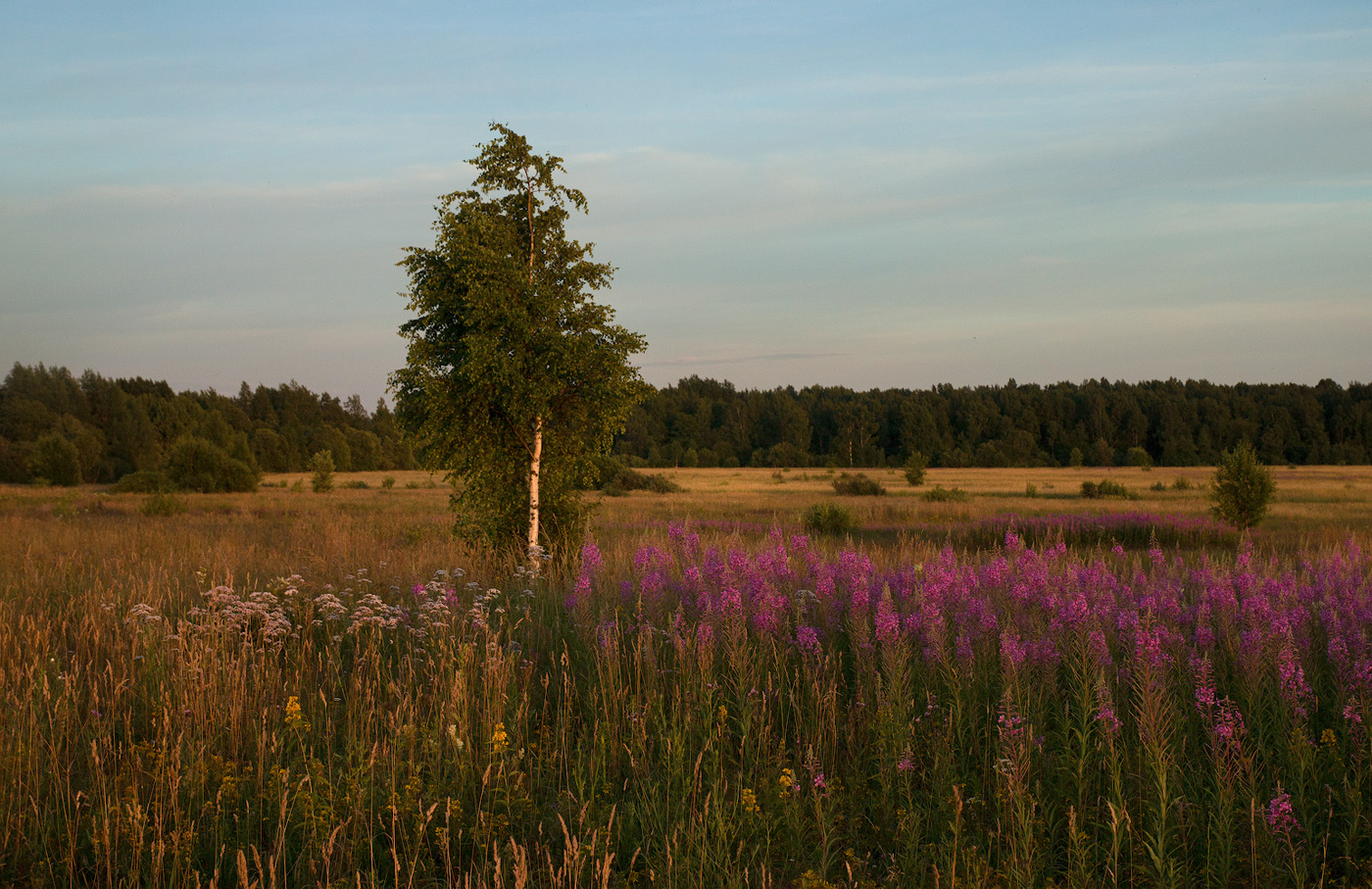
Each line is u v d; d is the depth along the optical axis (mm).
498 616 9445
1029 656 6551
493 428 14953
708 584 9188
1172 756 5113
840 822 5051
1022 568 9859
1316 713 6016
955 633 7500
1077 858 4301
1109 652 7074
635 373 15477
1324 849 4184
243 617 8562
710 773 5465
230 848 4621
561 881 4145
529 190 15711
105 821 4336
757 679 6660
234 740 5793
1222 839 4434
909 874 4344
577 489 16016
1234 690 6445
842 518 29562
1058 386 173500
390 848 4723
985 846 4699
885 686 6516
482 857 4617
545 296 14812
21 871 4410
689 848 4422
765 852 4613
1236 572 10367
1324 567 10938
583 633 8180
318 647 8656
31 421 111375
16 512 35438
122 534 20516
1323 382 160000
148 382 159500
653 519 35812
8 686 6793
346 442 135750
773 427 156875
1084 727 5457
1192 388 171875
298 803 4738
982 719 6250
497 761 5566
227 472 63688
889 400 162875
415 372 14594
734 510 43469
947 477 95250
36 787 5043
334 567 12898
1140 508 43031
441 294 14742
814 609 8797
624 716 6309
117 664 7578
